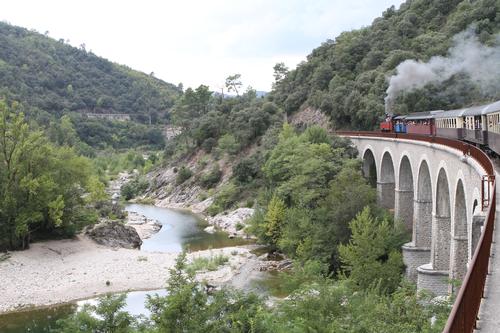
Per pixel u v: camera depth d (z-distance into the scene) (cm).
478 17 8594
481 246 1242
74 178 6238
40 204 5681
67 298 4356
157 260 5425
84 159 6488
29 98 19525
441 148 3497
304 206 5419
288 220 5181
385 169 5825
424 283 3759
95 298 4350
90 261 5322
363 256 3688
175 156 12256
